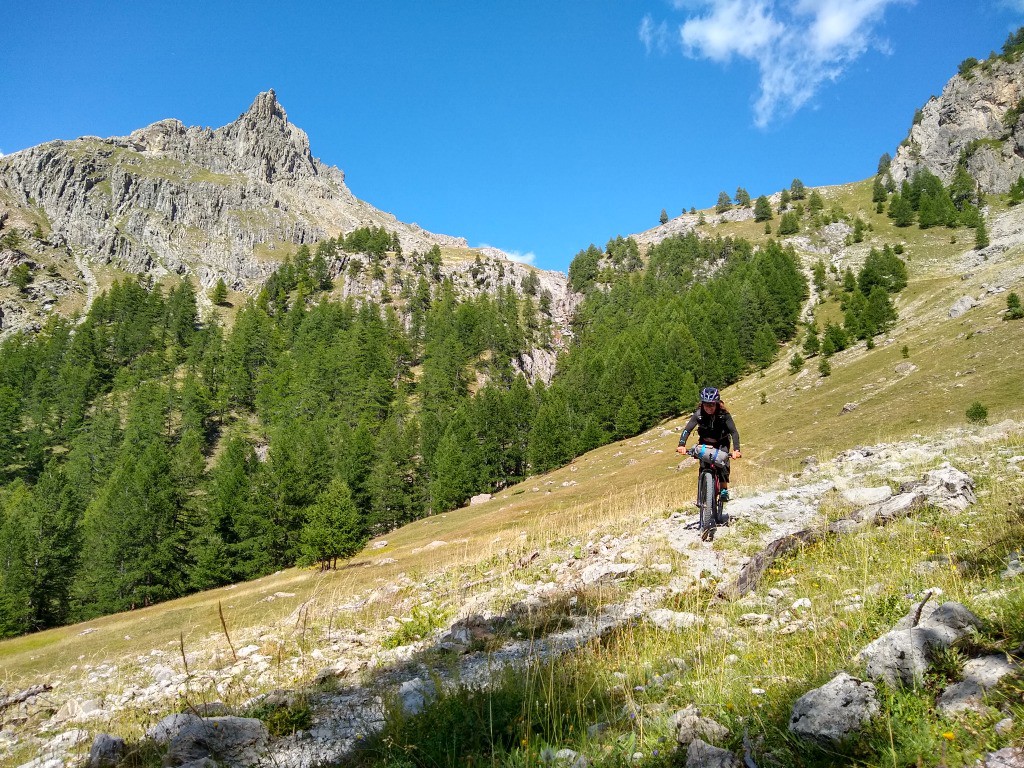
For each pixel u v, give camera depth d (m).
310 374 125.38
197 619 29.73
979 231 138.62
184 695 7.88
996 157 175.38
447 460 75.88
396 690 5.79
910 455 14.33
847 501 10.58
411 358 154.25
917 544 7.25
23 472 104.00
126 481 61.03
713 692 4.25
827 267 158.75
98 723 7.52
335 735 5.09
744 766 2.99
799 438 57.44
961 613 3.70
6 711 9.07
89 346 145.38
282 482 61.44
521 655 6.66
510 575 12.73
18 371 136.62
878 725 2.93
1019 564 5.09
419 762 4.05
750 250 182.25
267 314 181.00
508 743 4.11
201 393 121.69
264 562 58.59
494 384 140.50
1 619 50.97
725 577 8.55
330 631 10.80
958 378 57.88
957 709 2.91
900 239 164.00
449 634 8.48
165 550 56.94
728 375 105.81
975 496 9.20
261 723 5.45
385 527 79.94
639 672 5.21
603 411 94.19
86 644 28.56
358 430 82.50
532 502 57.41
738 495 13.77
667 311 132.75
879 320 97.00
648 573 9.41
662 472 56.06
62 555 56.84
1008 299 71.50
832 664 4.11
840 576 6.82
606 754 3.59
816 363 93.44
